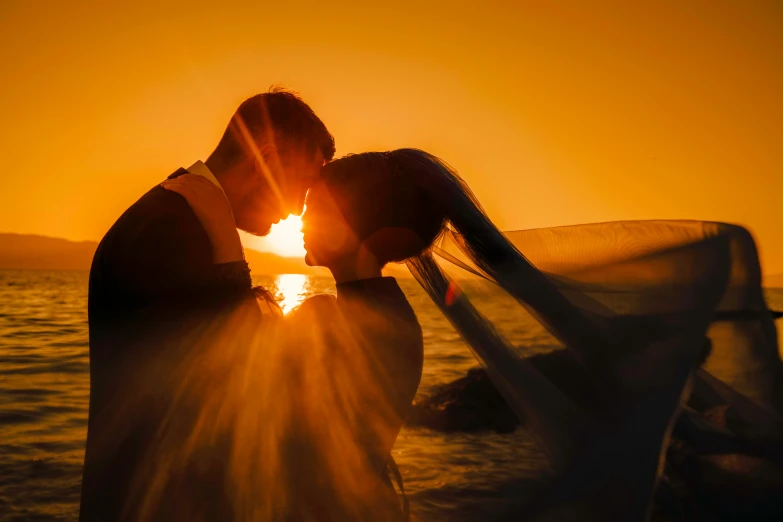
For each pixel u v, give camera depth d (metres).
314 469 1.68
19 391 10.50
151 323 1.68
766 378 1.85
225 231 1.83
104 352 1.70
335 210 1.85
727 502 1.85
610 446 1.67
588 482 1.66
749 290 1.86
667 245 1.91
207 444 1.66
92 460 1.68
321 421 1.70
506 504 1.73
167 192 1.79
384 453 1.76
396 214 1.84
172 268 1.70
